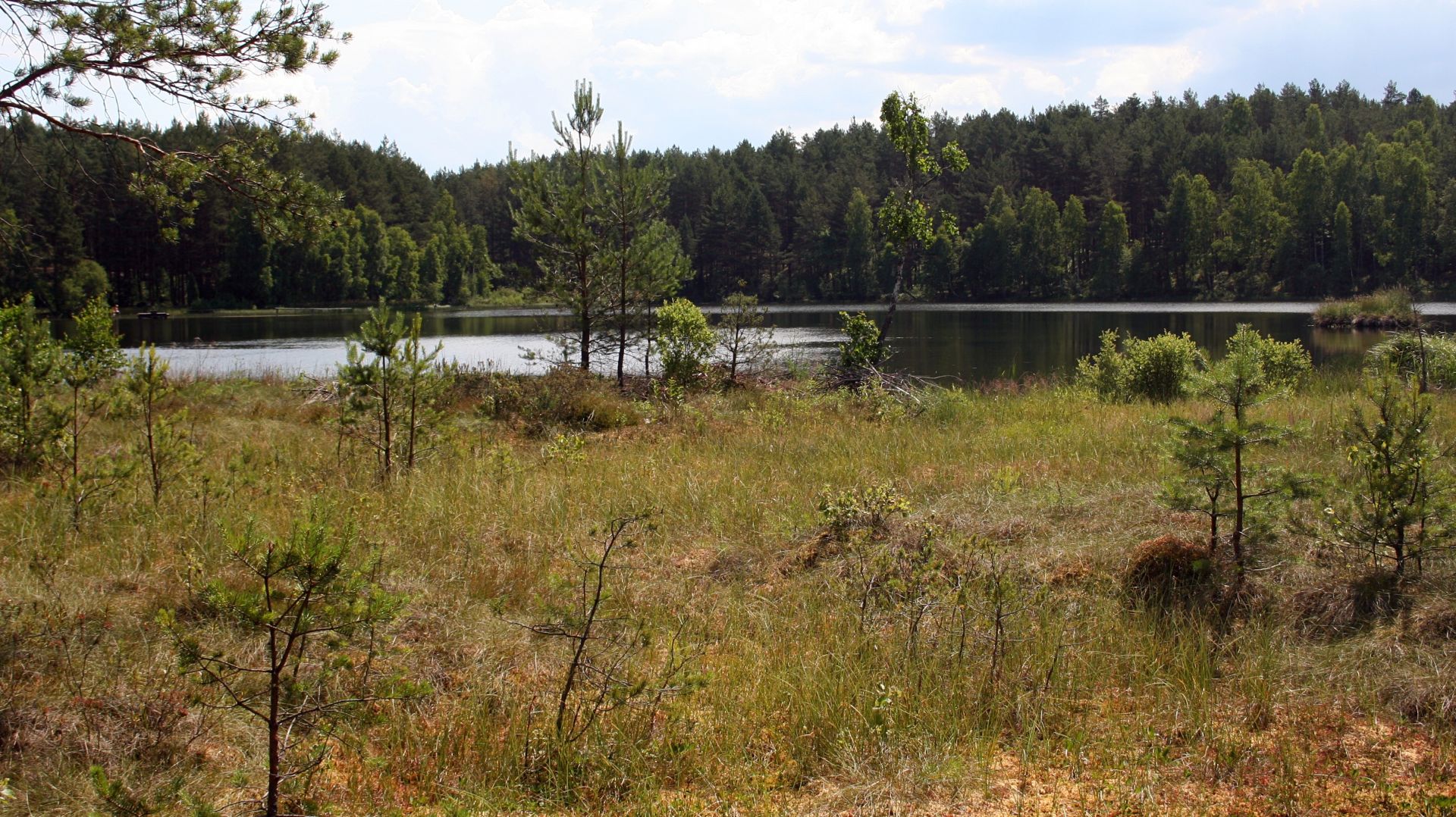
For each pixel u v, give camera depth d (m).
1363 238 71.12
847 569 5.99
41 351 7.75
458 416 12.38
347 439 9.98
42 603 4.95
